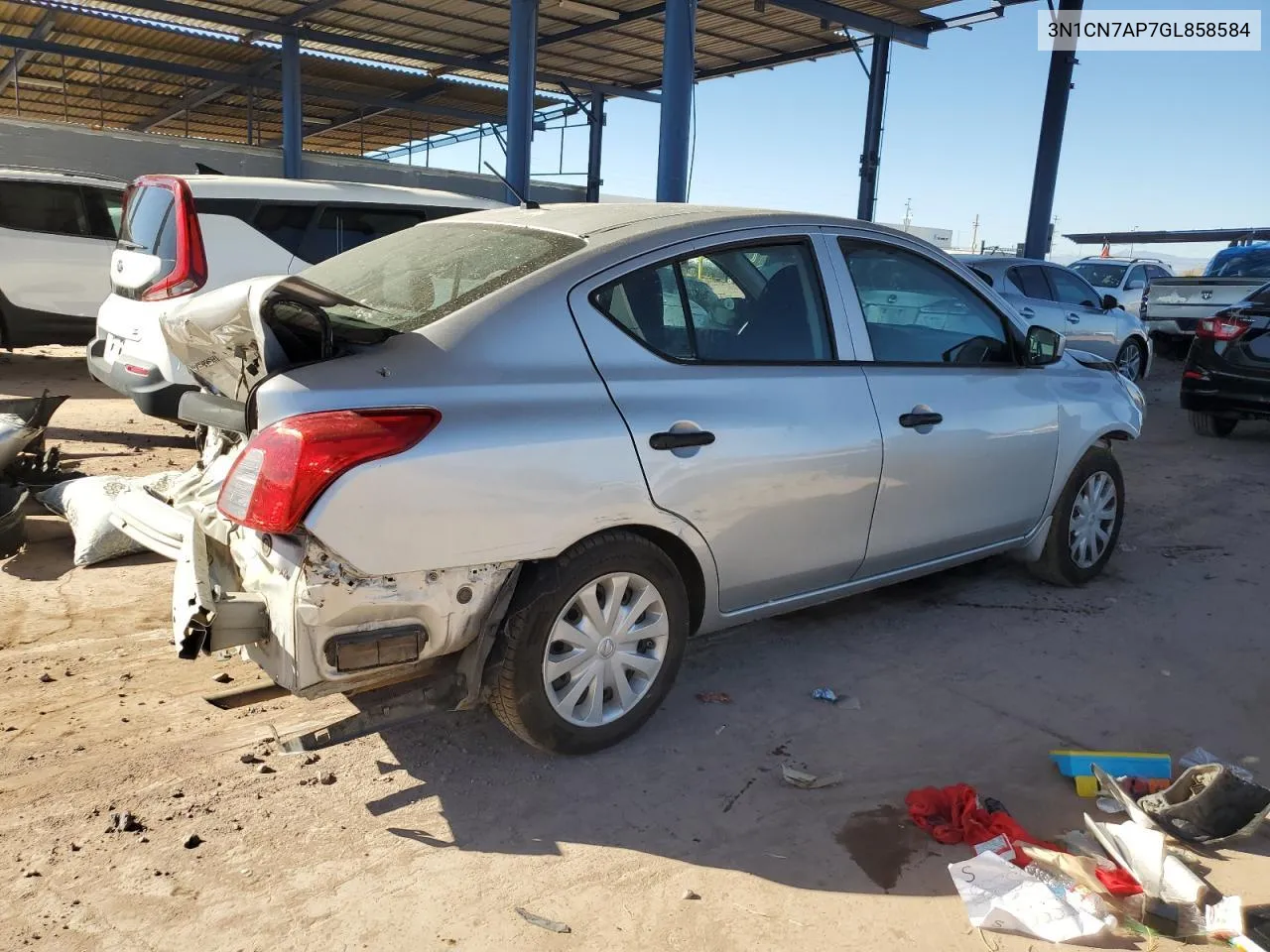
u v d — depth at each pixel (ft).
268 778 10.25
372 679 9.34
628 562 10.37
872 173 58.80
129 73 76.89
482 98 81.56
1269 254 53.11
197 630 8.89
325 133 103.35
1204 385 30.42
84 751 10.59
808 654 13.82
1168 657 14.05
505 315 9.83
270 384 8.80
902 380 12.89
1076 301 38.63
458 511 9.02
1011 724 11.98
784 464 11.40
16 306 32.30
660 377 10.61
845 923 8.42
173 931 8.04
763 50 62.44
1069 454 15.52
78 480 17.15
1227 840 9.48
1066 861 9.15
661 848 9.35
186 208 22.24
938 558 14.16
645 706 11.02
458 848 9.25
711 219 11.66
